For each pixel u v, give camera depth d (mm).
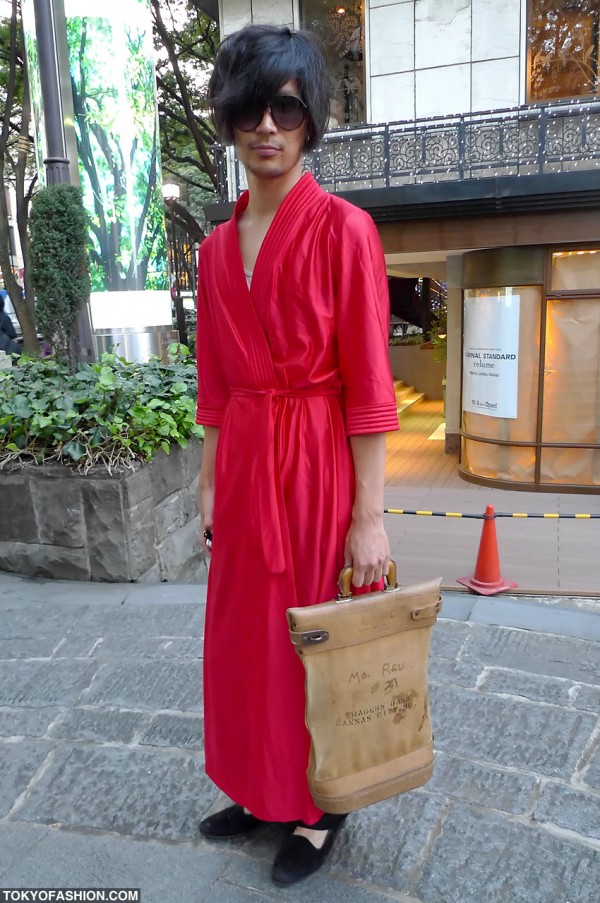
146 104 7727
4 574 3740
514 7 7215
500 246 6848
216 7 8836
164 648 2852
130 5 7363
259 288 1438
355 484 1524
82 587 3539
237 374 1544
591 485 7062
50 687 2570
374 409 1429
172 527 4012
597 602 3861
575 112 6871
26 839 1833
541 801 1933
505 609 3182
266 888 1653
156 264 8008
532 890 1633
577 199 6316
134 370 4566
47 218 4734
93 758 2160
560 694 2465
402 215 6848
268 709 1539
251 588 1550
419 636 1521
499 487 7359
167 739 2246
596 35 7102
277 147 1373
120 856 1767
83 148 7367
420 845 1777
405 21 7570
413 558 4922
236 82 1347
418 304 14805
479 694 2475
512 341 7082
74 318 4926
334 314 1431
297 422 1493
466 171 7215
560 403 7043
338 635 1417
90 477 3510
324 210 1413
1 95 13812
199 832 1841
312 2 8016
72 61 7215
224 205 7836
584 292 6734
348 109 8008
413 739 1551
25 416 3633
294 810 1590
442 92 7617
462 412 7992
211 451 1786
